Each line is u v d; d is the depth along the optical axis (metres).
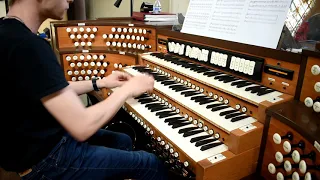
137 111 1.55
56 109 0.90
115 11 3.90
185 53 1.91
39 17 1.02
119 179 1.19
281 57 1.27
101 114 1.00
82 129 0.94
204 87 1.53
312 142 0.88
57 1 1.00
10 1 0.98
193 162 1.12
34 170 1.03
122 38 2.43
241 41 1.49
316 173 0.90
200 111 1.34
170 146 1.27
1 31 0.90
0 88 0.90
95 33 2.48
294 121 0.98
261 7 1.44
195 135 1.29
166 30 2.08
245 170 1.19
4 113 0.95
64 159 1.06
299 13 1.45
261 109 1.18
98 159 1.12
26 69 0.86
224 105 1.39
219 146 1.20
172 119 1.43
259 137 1.17
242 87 1.39
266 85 1.38
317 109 1.02
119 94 1.12
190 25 1.90
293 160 0.98
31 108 0.95
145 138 2.07
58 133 1.06
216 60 1.65
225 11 1.65
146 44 2.34
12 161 1.02
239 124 1.19
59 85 0.89
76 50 2.42
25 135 0.99
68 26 2.42
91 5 4.25
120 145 1.49
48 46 0.93
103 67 2.48
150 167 1.24
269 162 1.14
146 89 1.23
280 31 1.32
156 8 2.70
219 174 1.10
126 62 2.37
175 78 1.76
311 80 1.11
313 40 1.42
